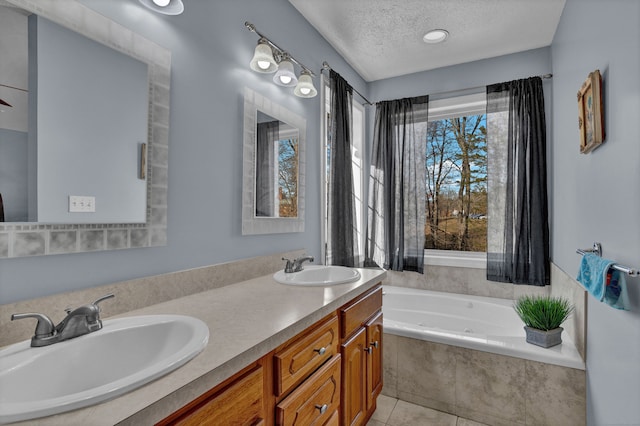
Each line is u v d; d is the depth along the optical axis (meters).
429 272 3.19
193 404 0.73
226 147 1.67
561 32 2.32
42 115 0.98
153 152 1.30
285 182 2.13
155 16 1.33
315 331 1.25
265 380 0.98
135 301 1.21
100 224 1.12
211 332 0.96
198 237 1.52
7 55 0.92
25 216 0.94
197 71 1.52
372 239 3.30
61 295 1.01
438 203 3.37
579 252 1.49
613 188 1.30
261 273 1.87
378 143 3.31
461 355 2.03
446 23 2.45
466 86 3.09
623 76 1.19
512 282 2.75
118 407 0.58
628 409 1.17
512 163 2.78
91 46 1.11
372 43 2.74
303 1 2.21
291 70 1.86
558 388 1.79
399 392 2.21
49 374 0.77
